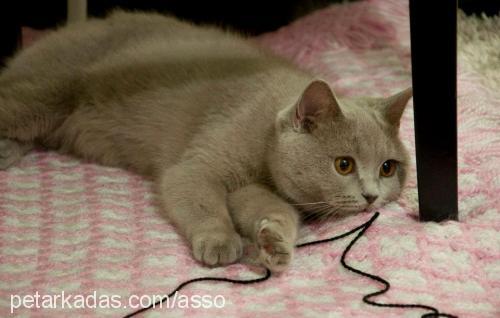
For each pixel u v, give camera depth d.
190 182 1.22
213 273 1.12
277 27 1.80
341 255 1.13
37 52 1.38
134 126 1.33
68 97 1.35
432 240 1.13
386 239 1.13
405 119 1.38
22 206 1.23
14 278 1.10
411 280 1.09
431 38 1.11
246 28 1.80
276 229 1.12
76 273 1.11
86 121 1.35
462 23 1.64
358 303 1.06
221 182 1.23
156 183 1.28
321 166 1.18
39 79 1.35
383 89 1.46
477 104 1.41
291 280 1.10
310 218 1.22
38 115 1.34
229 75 1.31
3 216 1.20
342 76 1.50
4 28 1.50
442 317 1.03
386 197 1.21
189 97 1.30
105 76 1.35
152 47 1.37
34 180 1.29
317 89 1.17
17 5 1.50
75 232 1.18
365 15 1.60
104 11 1.77
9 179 1.29
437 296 1.07
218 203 1.20
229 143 1.23
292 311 1.05
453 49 1.12
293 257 1.13
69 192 1.27
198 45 1.37
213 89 1.29
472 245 1.12
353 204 1.18
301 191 1.20
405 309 1.05
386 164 1.21
